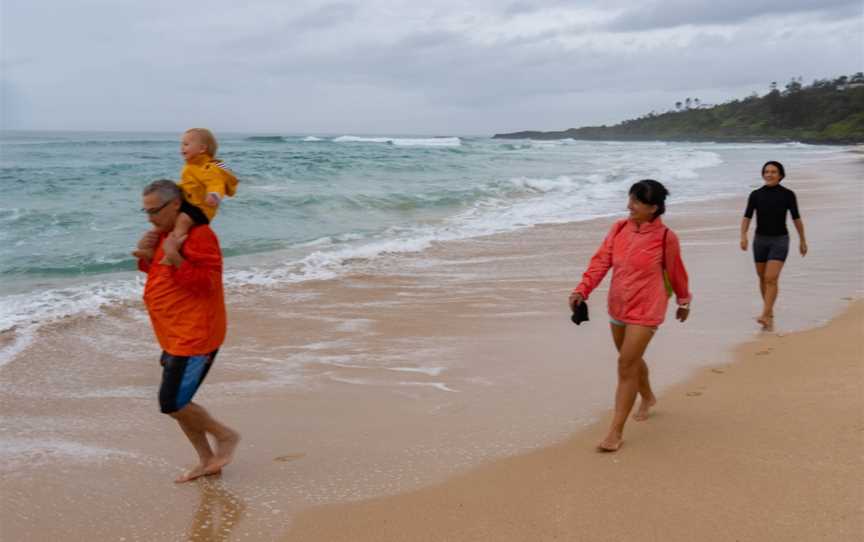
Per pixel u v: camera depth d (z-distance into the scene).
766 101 162.38
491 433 4.61
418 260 11.27
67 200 17.08
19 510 3.68
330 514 3.59
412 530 3.39
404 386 5.59
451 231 14.38
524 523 3.40
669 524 3.32
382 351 6.53
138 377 5.93
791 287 9.04
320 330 7.24
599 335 7.05
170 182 3.76
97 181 20.73
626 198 20.69
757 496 3.52
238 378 5.80
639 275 4.26
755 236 7.69
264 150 42.44
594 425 4.70
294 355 6.42
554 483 3.82
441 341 6.86
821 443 4.06
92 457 4.36
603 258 4.48
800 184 25.48
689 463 3.98
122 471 4.16
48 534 3.45
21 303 8.36
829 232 13.46
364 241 13.15
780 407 4.72
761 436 4.26
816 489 3.53
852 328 6.67
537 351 6.51
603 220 15.97
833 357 5.74
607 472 3.93
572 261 11.18
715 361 6.05
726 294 8.78
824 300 8.28
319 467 4.16
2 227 13.47
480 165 31.67
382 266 10.77
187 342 3.76
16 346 6.72
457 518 3.49
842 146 98.69
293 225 14.82
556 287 9.34
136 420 4.99
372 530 3.40
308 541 3.33
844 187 23.77
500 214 17.14
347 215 16.45
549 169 31.12
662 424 4.63
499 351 6.52
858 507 3.32
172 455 4.40
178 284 3.71
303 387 5.59
